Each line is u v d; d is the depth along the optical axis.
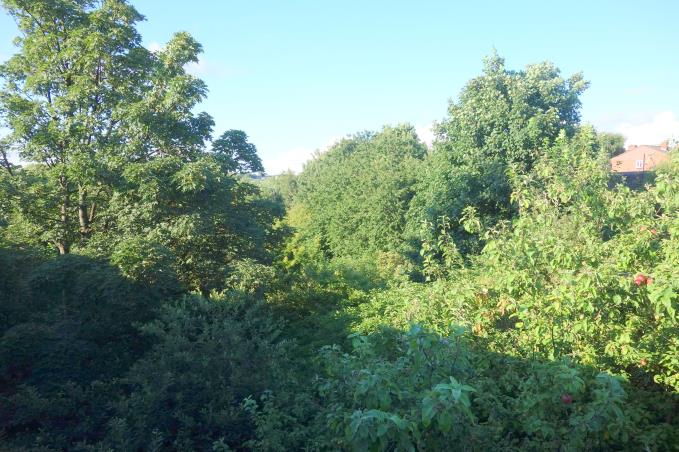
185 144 12.88
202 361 5.85
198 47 13.53
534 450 3.75
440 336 3.89
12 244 11.06
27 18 12.89
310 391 5.51
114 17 13.65
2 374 6.50
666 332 4.54
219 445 4.94
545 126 14.88
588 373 4.36
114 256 7.73
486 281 5.69
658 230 5.08
